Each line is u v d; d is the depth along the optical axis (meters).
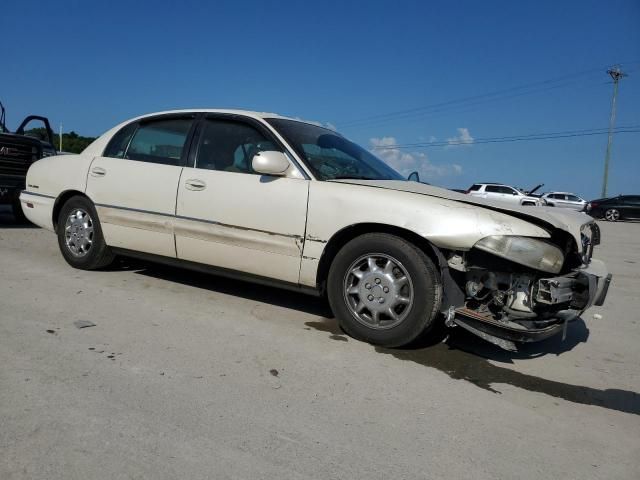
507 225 3.34
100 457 2.19
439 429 2.63
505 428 2.71
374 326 3.66
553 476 2.31
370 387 3.05
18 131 9.45
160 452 2.25
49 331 3.53
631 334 4.65
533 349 4.00
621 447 2.62
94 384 2.82
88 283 4.81
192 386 2.88
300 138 4.21
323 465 2.25
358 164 4.39
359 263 3.72
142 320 3.90
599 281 3.77
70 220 5.22
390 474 2.22
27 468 2.08
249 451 2.31
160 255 4.65
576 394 3.23
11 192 7.96
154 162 4.69
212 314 4.17
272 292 4.94
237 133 4.35
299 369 3.22
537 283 3.38
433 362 3.53
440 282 3.49
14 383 2.75
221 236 4.18
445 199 3.58
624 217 26.84
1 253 5.84
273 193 3.95
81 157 5.21
